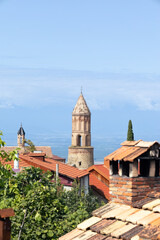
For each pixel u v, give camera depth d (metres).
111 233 10.96
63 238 12.06
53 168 45.03
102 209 12.47
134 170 12.30
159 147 12.68
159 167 12.73
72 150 125.56
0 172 13.71
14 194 16.84
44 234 16.27
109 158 12.70
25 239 15.74
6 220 8.70
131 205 12.19
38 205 15.98
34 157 49.34
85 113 129.12
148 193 12.27
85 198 32.06
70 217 18.33
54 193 17.97
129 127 57.84
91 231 11.79
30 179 17.89
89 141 129.38
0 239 8.56
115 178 12.70
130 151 12.49
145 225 10.77
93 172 53.06
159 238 9.45
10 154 13.85
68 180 43.84
